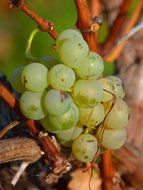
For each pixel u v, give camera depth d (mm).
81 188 417
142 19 519
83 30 312
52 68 279
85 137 304
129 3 483
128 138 497
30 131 308
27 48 298
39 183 419
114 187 361
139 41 520
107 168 349
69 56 276
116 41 471
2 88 296
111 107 303
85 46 278
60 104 275
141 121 505
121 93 308
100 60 285
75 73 285
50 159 310
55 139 312
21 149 308
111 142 307
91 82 285
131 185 434
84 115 296
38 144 311
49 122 294
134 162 425
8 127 305
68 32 280
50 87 284
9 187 363
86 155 302
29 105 282
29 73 279
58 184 427
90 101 285
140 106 513
